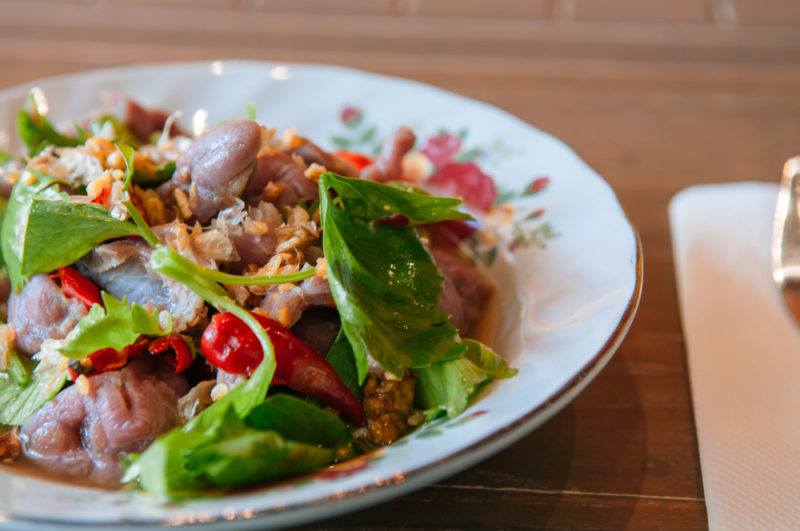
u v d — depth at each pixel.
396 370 0.30
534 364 0.30
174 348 0.31
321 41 0.54
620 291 0.32
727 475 0.30
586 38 0.56
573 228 0.36
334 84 0.44
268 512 0.25
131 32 0.54
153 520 0.25
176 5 0.58
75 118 0.43
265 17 0.57
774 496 0.30
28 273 0.32
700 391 0.33
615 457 0.32
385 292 0.31
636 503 0.30
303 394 0.31
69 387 0.31
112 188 0.32
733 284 0.38
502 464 0.31
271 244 0.33
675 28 0.57
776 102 0.51
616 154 0.47
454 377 0.30
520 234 0.37
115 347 0.30
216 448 0.27
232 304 0.30
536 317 0.33
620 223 0.35
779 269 0.38
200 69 0.45
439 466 0.26
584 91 0.51
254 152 0.32
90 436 0.30
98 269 0.33
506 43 0.55
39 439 0.31
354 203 0.32
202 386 0.31
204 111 0.43
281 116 0.44
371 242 0.32
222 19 0.56
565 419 0.33
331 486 0.26
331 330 0.32
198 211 0.33
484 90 0.51
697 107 0.51
